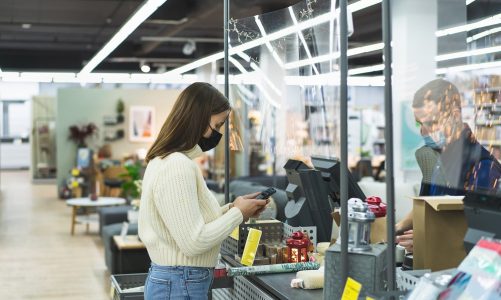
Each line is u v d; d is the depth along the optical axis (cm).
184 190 231
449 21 332
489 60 300
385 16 197
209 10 1055
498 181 204
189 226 230
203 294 243
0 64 1877
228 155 349
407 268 254
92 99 1689
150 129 1717
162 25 1437
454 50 327
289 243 289
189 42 1451
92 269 801
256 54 349
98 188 1563
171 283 238
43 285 716
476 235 183
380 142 1458
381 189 698
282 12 337
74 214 1076
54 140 2123
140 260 720
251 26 348
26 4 1289
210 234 233
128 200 1241
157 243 239
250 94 354
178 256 238
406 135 271
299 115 349
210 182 1091
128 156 1645
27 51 1892
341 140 214
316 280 252
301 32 329
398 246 265
